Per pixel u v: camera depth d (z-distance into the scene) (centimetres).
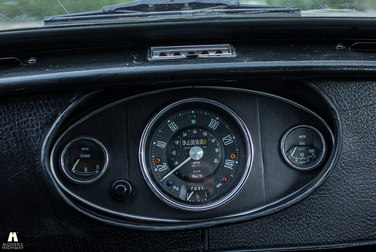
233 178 49
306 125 50
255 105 49
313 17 48
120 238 47
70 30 46
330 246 50
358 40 51
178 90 48
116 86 45
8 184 44
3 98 44
